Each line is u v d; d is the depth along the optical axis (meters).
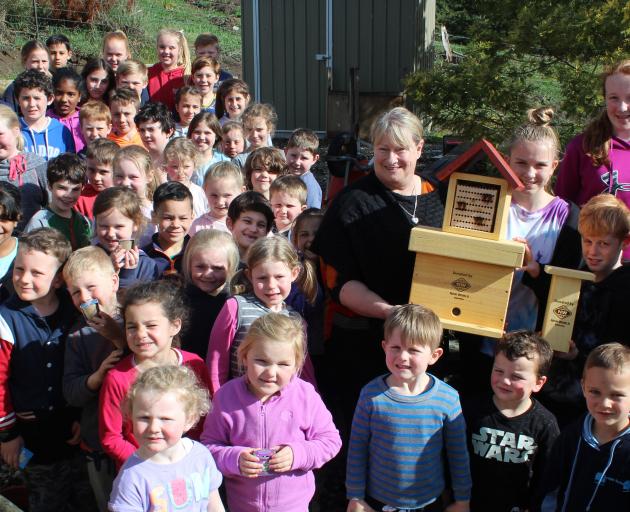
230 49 18.45
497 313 3.27
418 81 8.67
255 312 3.49
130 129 6.37
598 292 3.42
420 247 3.28
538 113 3.76
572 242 3.54
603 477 2.91
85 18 16.94
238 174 4.98
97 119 6.07
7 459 3.53
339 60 12.83
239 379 3.21
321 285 4.15
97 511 3.78
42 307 3.54
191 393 2.74
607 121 4.05
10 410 3.49
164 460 2.71
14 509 2.88
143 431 2.64
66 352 3.50
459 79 8.33
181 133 6.95
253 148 6.59
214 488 2.83
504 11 8.44
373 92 12.73
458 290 3.32
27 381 3.51
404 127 3.46
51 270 3.48
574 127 7.79
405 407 3.15
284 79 13.20
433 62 14.62
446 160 4.61
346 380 4.02
